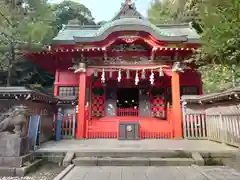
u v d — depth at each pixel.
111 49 12.30
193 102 10.63
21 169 5.23
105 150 6.78
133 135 10.40
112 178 4.81
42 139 9.18
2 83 16.69
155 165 6.09
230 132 7.96
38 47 10.33
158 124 11.72
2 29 8.41
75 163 6.12
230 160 6.22
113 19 13.72
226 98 7.81
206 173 5.17
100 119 13.32
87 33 15.03
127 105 14.99
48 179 4.94
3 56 11.13
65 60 13.39
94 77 14.04
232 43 3.93
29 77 19.25
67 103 11.37
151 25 12.09
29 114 7.04
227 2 3.58
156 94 14.74
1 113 7.22
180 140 10.06
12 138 5.57
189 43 11.23
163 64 12.09
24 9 8.89
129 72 12.31
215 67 5.99
